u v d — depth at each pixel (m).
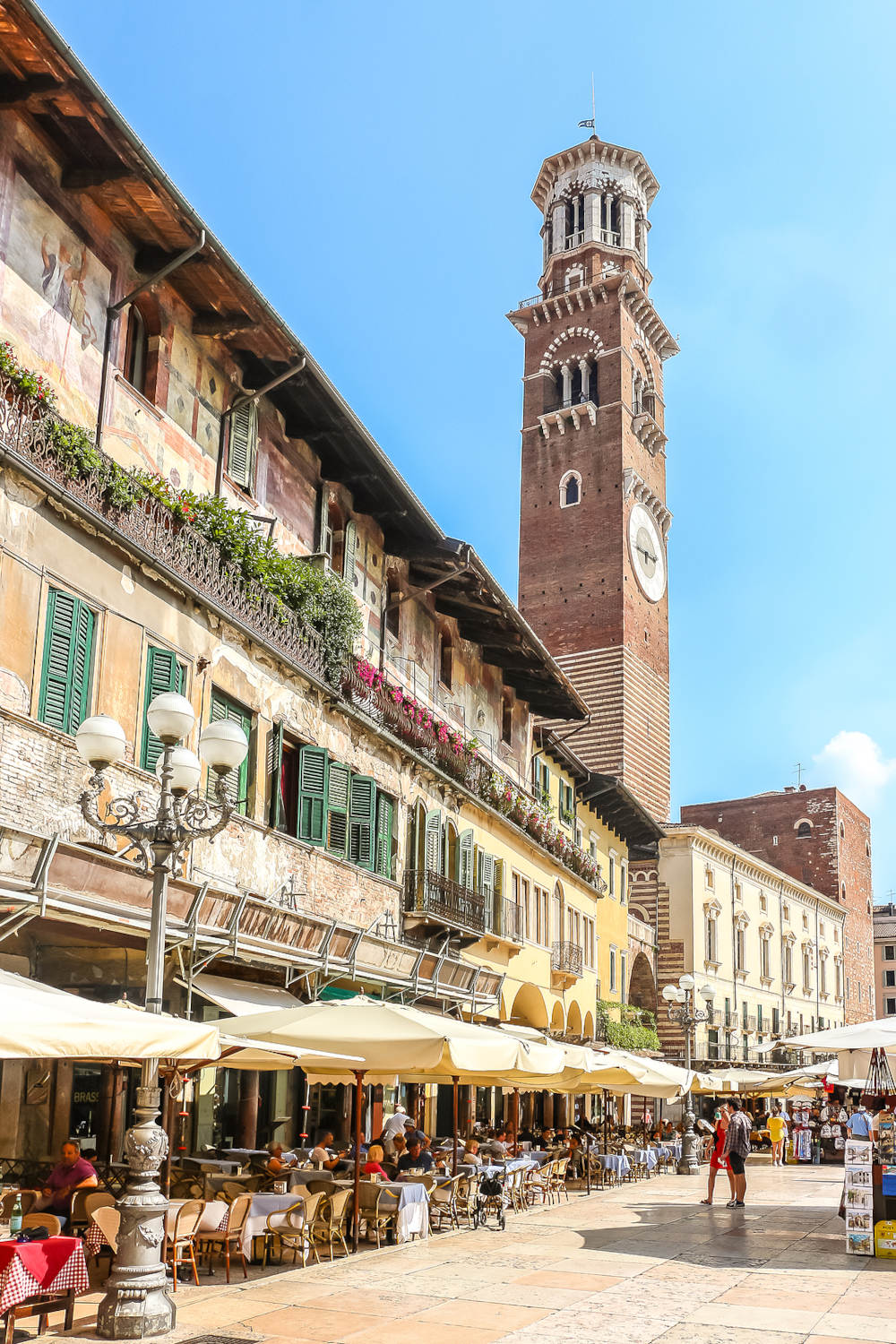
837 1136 45.59
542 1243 18.58
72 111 16.98
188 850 18.55
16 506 15.64
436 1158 25.06
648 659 70.81
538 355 75.56
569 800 46.97
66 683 16.36
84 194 18.50
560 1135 34.91
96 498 17.16
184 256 19.22
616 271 73.88
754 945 75.31
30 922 16.98
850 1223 17.95
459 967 30.38
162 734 12.48
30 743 15.20
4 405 15.30
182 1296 13.33
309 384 23.62
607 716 66.94
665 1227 21.19
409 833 29.03
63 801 15.76
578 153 78.38
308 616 23.70
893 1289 14.88
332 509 27.22
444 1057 15.49
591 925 48.19
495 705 38.72
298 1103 24.91
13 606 15.49
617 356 73.06
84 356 18.47
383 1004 18.17
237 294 20.94
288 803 23.38
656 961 65.62
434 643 33.09
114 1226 12.24
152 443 20.11
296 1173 17.22
